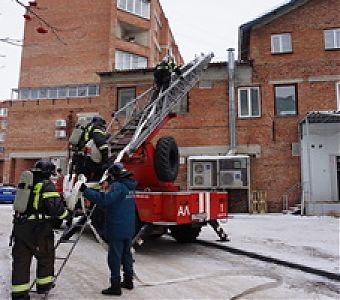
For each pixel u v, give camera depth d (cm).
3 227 1009
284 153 1582
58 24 2973
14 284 393
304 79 1627
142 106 1079
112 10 2891
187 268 580
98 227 595
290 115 1605
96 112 2262
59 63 2923
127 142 764
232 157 1546
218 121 1652
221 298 426
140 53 3000
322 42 1645
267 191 1567
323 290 464
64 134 2234
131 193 457
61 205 426
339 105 1581
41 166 432
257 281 502
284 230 993
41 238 418
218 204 788
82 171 611
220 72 1686
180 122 1683
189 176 1580
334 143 1518
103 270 556
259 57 1680
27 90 2519
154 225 677
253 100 1659
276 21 1698
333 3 1664
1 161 3903
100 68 2830
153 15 3158
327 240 820
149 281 497
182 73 1034
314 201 1469
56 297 420
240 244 766
